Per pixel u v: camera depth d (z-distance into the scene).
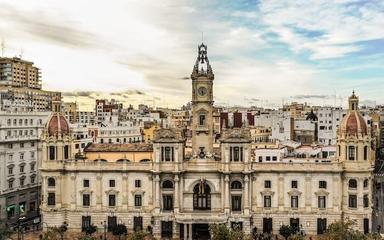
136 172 126.94
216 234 99.94
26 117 148.88
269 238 119.75
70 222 127.88
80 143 171.00
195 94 131.38
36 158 153.00
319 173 124.56
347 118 125.75
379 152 191.75
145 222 126.69
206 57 132.00
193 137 131.38
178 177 124.44
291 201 125.38
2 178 137.75
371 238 100.06
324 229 123.94
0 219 136.50
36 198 152.50
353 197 123.31
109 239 122.81
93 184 127.81
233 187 125.75
